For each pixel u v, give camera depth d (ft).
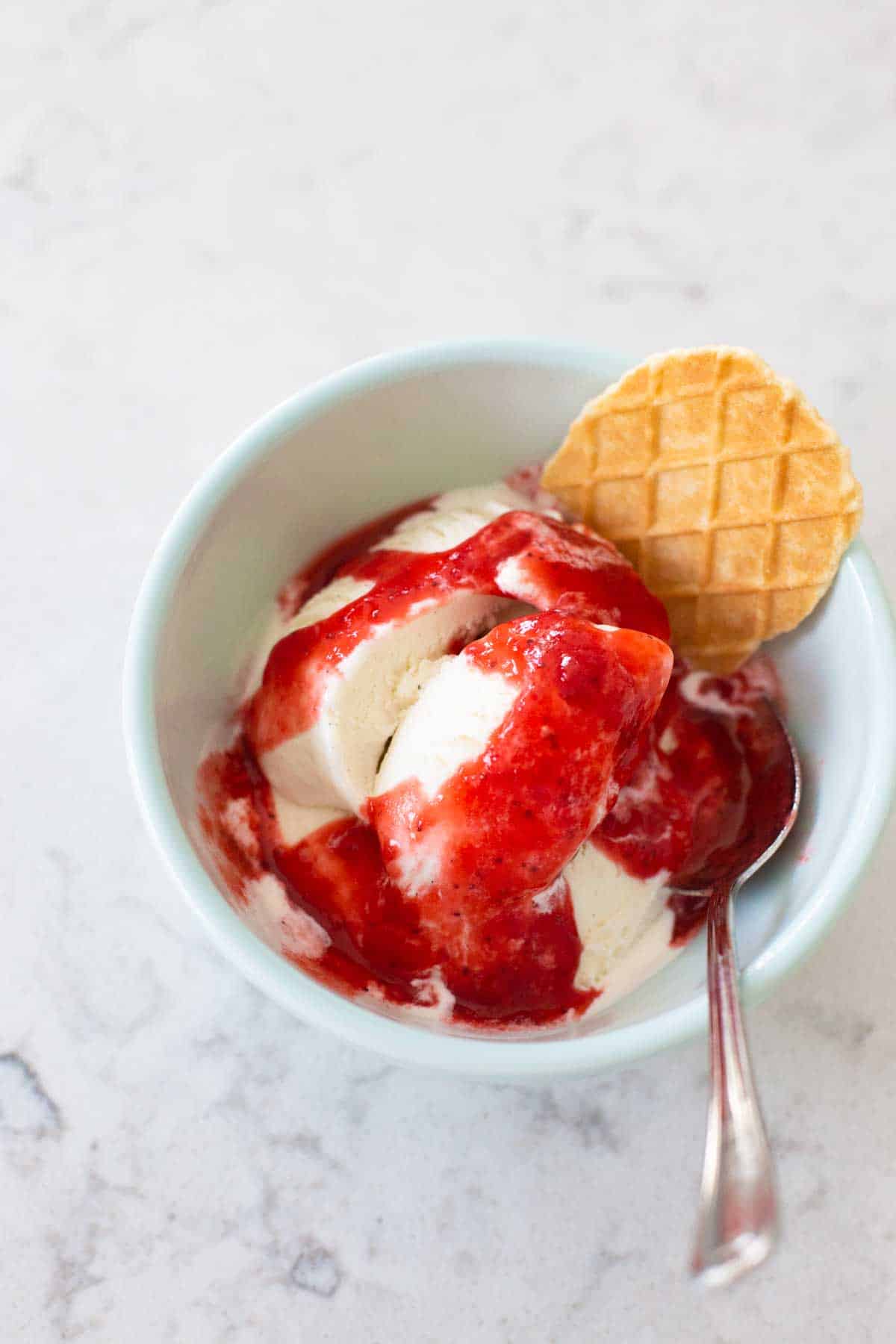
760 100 1.45
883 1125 1.21
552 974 1.13
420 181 1.43
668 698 1.22
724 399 1.16
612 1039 1.04
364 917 1.13
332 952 1.13
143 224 1.41
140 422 1.36
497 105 1.45
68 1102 1.21
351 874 1.14
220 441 1.36
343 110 1.44
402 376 1.18
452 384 1.19
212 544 1.14
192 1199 1.19
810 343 1.39
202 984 1.23
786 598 1.18
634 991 1.14
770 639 1.21
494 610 1.18
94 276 1.39
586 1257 1.18
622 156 1.44
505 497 1.25
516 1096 1.21
